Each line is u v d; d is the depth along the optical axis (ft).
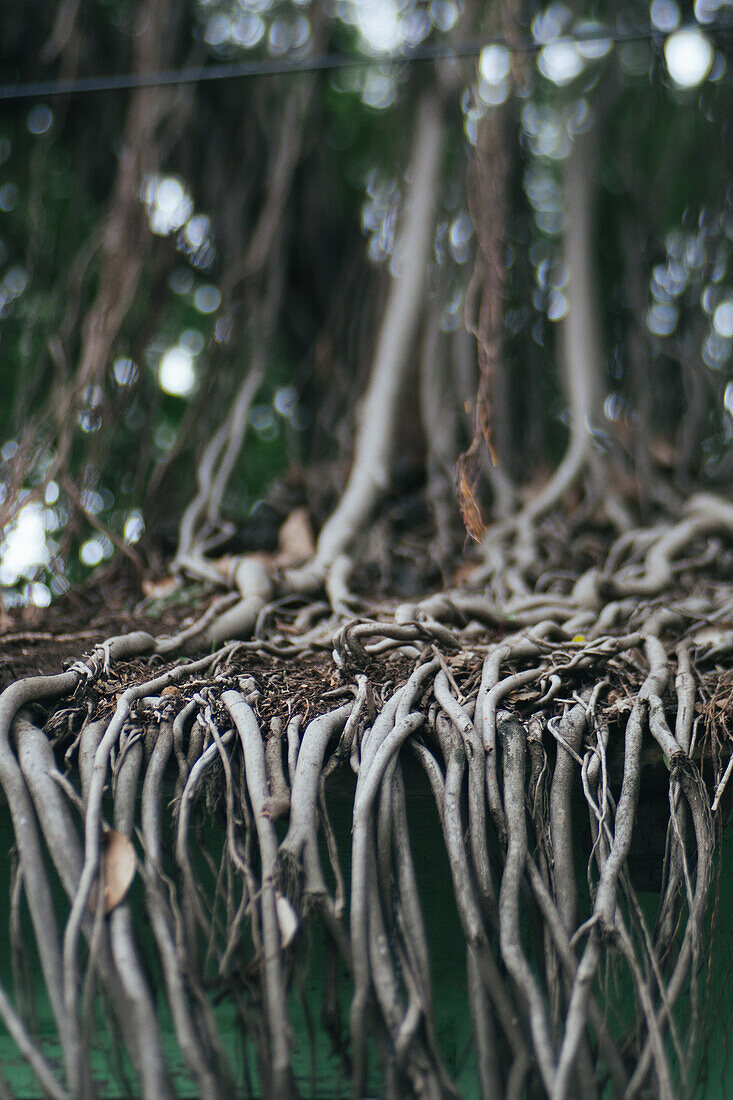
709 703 6.36
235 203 15.70
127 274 13.15
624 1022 6.24
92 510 13.37
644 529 12.92
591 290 15.07
